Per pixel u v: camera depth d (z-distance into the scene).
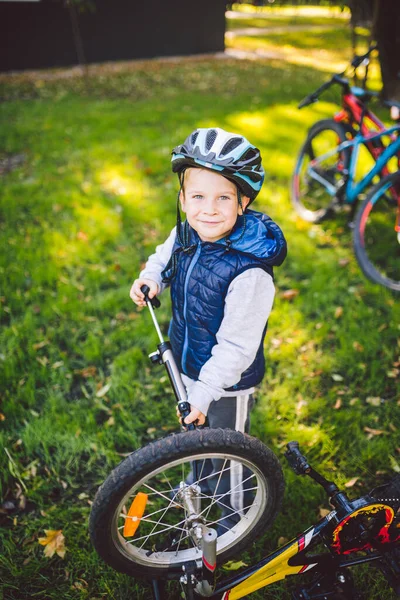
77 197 4.35
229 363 1.38
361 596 1.64
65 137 5.88
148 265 1.70
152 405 2.50
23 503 2.05
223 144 1.26
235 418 1.64
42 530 1.95
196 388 1.39
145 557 1.63
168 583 1.76
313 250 3.66
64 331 2.96
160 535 1.96
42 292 3.22
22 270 3.41
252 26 15.97
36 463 2.21
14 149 5.54
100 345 2.84
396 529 1.56
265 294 1.39
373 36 5.17
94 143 5.63
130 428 2.36
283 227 3.91
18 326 2.92
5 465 2.19
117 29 10.45
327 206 3.86
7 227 3.95
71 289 3.23
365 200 3.24
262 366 1.61
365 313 3.04
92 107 7.22
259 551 1.87
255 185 1.32
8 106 7.32
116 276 3.39
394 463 2.19
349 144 3.61
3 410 2.43
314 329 2.98
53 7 9.61
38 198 4.36
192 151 1.27
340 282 3.31
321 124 3.86
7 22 9.37
